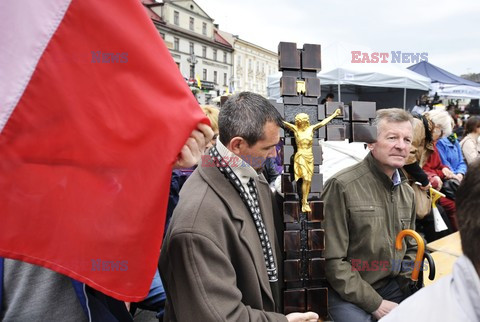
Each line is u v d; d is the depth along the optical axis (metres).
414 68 8.33
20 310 0.71
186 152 0.63
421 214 2.15
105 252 0.60
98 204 0.60
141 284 0.60
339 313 1.38
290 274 1.13
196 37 35.03
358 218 1.37
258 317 0.89
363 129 1.18
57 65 0.59
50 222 0.59
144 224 0.60
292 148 1.14
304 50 1.15
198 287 0.82
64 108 0.59
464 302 0.53
